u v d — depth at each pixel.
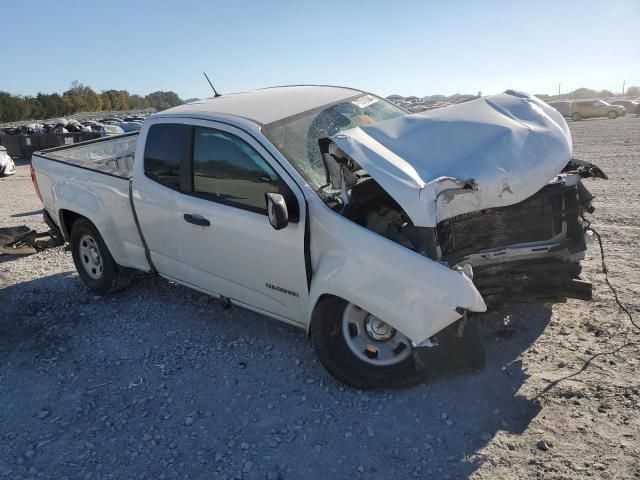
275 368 4.21
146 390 4.09
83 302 5.83
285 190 3.93
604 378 3.66
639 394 3.46
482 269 3.83
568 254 4.04
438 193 3.31
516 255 3.85
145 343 4.79
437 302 3.29
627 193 9.19
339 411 3.63
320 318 3.81
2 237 7.83
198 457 3.33
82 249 6.02
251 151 4.14
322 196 3.87
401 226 3.79
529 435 3.21
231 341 4.68
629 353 3.91
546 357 3.97
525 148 3.68
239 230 4.22
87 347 4.82
